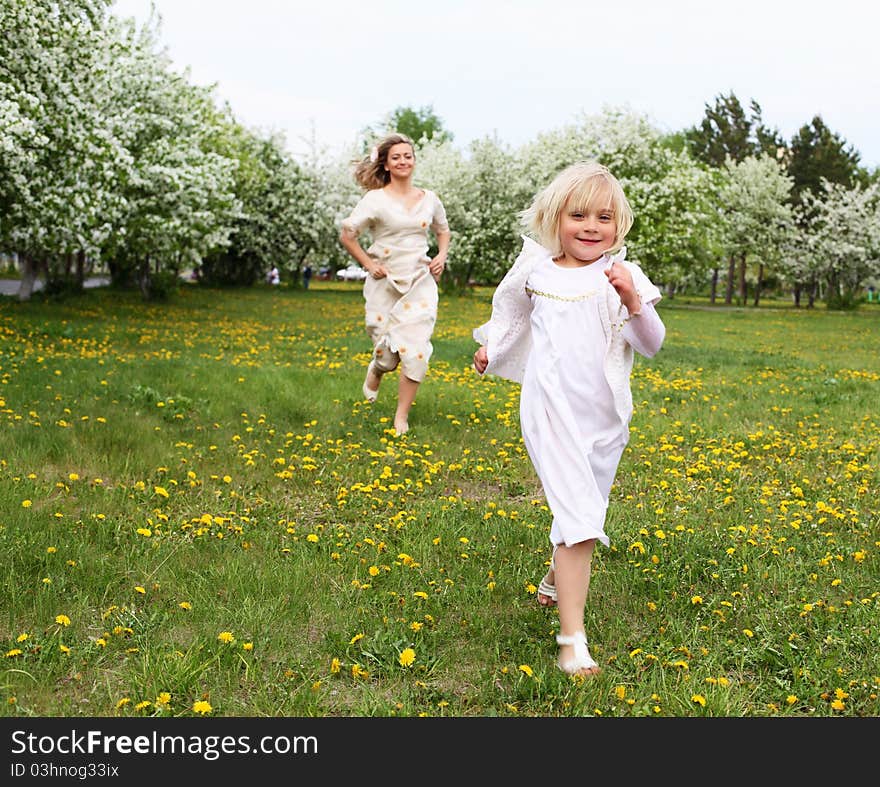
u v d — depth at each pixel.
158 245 25.00
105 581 3.93
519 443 7.41
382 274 7.64
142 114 24.25
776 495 6.02
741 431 8.35
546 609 3.84
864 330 28.80
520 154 42.53
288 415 8.12
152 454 6.35
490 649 3.44
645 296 3.34
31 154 16.59
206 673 3.17
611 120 40.84
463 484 6.23
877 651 3.43
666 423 8.64
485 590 4.04
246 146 42.69
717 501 5.78
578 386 3.42
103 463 6.07
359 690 3.13
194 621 3.60
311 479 6.10
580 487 3.29
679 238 39.31
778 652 3.40
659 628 3.68
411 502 5.67
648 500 5.84
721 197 48.81
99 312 22.25
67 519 4.76
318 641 3.51
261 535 4.74
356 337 17.67
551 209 3.55
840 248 45.72
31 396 8.03
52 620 3.54
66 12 18.89
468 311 30.22
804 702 3.10
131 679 3.05
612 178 3.53
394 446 7.02
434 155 43.59
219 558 4.35
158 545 4.43
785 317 35.94
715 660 3.35
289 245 44.06
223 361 12.70
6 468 5.70
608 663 3.37
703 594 4.11
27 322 17.17
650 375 12.86
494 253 40.38
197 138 26.34
